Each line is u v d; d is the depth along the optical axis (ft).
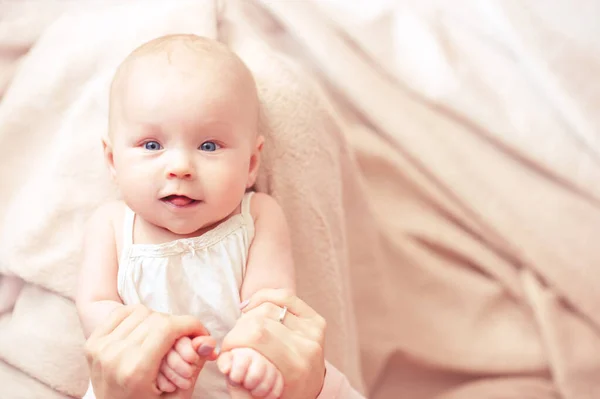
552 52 4.63
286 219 3.53
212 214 2.88
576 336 4.64
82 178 3.43
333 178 3.75
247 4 4.79
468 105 4.70
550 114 4.71
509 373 4.76
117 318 2.71
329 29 4.84
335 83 4.79
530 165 4.80
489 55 4.84
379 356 4.66
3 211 3.56
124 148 2.89
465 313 4.82
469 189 4.72
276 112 3.47
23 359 3.25
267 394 2.59
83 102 3.52
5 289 3.46
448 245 4.83
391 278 4.78
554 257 4.65
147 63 2.90
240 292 3.06
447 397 4.73
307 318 2.88
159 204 2.85
